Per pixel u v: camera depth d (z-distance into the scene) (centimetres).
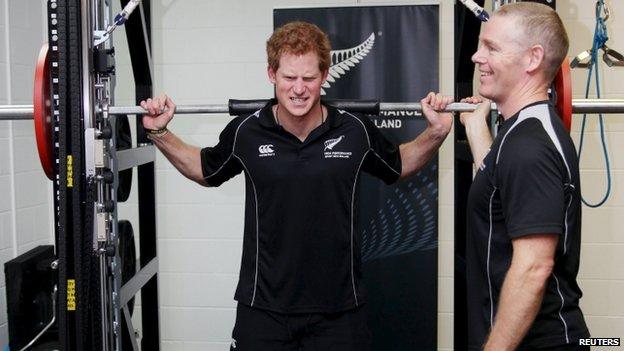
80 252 200
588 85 301
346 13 330
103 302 216
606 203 339
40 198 365
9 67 334
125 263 290
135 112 224
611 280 344
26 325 302
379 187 334
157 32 352
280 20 333
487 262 175
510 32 173
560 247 167
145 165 306
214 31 350
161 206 361
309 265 221
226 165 232
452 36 339
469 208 182
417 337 337
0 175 329
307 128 222
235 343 227
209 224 361
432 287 336
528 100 175
